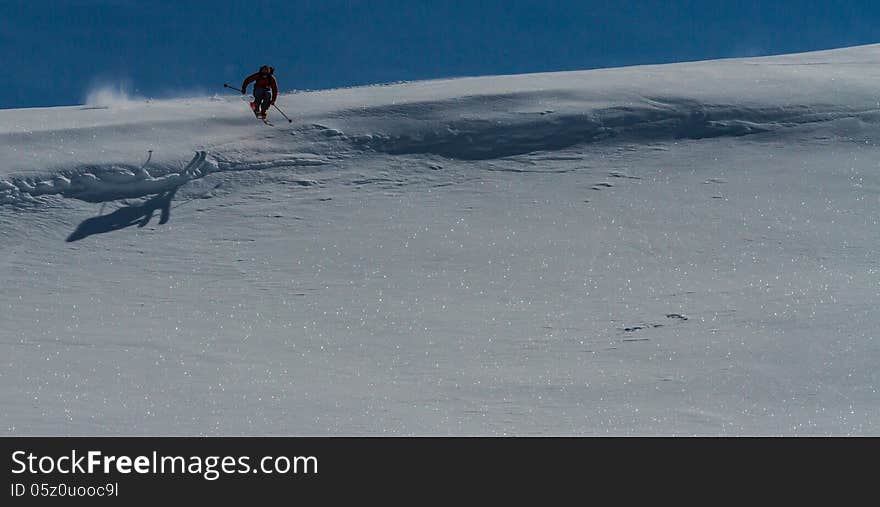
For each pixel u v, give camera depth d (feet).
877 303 100.17
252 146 161.48
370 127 168.04
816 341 89.86
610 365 87.66
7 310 107.96
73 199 144.77
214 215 140.56
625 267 117.50
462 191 148.15
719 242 124.67
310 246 128.36
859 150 159.12
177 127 167.02
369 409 78.23
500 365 89.35
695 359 87.56
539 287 112.06
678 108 173.58
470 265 120.06
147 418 76.07
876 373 81.35
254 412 77.61
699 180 148.87
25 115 176.96
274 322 103.71
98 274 120.57
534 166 157.17
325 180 152.66
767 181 147.43
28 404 79.41
